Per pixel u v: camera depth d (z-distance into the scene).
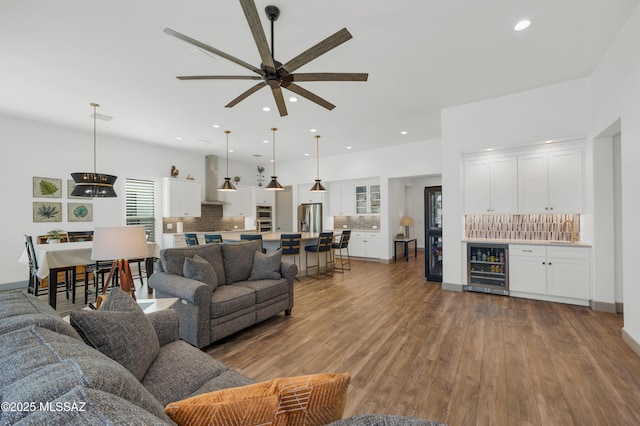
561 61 3.11
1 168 4.59
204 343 2.51
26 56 2.87
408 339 2.74
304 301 4.00
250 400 0.71
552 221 4.23
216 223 7.88
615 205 3.41
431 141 6.36
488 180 4.35
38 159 4.94
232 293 2.84
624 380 2.02
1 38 2.56
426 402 1.82
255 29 1.73
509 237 4.54
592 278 3.54
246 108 4.30
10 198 4.67
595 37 2.69
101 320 1.27
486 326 3.03
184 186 6.88
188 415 0.67
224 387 1.33
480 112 4.14
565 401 1.81
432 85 3.63
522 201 4.11
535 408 1.75
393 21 2.41
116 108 4.28
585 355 2.38
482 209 4.39
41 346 0.84
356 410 1.75
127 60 2.96
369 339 2.75
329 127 5.34
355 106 4.30
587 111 3.47
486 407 1.77
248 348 2.60
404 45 2.76
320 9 2.25
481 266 4.37
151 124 5.05
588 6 2.29
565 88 3.59
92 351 0.91
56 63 3.00
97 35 2.54
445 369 2.20
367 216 7.95
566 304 3.71
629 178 2.52
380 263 7.14
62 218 5.20
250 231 7.96
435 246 5.41
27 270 4.80
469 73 3.34
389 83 3.56
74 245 3.88
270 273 3.40
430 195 5.25
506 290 4.09
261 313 3.06
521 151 4.12
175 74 3.26
